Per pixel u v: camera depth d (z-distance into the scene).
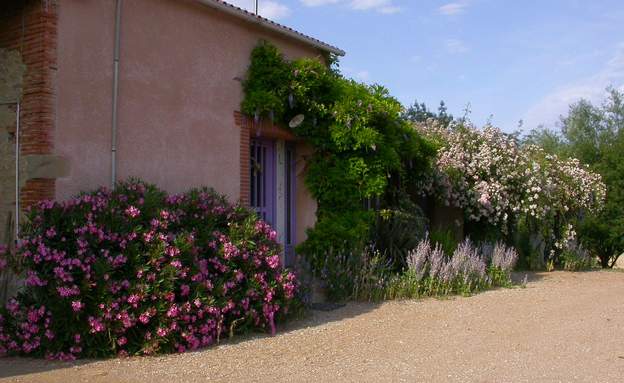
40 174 7.27
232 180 9.91
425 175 13.84
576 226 16.41
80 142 7.70
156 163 8.68
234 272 7.37
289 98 10.41
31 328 6.18
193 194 8.05
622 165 17.58
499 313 8.96
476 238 15.22
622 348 6.95
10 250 6.86
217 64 9.72
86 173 7.76
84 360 6.18
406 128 12.15
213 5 9.38
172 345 6.51
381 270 10.28
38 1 7.39
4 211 7.61
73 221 6.52
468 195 14.35
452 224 15.39
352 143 10.95
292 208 11.62
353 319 8.42
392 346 6.89
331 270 9.93
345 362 6.18
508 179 14.52
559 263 16.25
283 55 10.65
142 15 8.55
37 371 5.74
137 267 6.47
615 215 17.61
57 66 7.47
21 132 7.47
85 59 7.79
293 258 10.66
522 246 15.84
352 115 10.79
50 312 6.18
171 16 8.98
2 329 6.36
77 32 7.71
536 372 5.88
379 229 11.62
